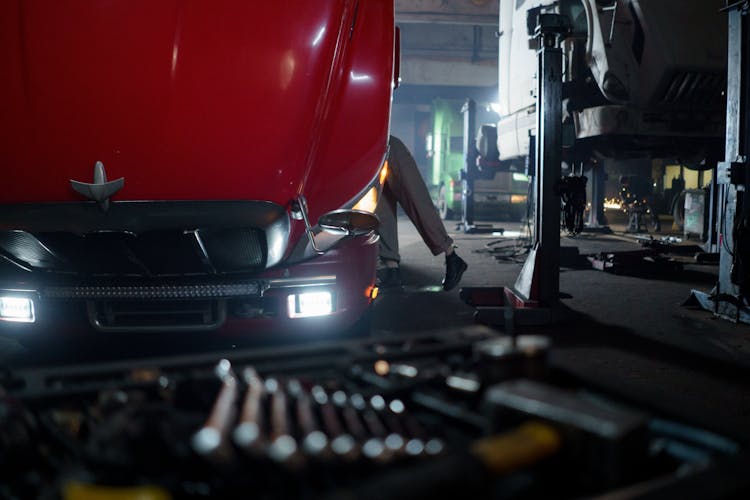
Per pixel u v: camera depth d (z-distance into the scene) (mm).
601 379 1219
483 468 785
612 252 8117
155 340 3828
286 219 3100
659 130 7711
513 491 896
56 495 829
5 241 3133
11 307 3281
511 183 17734
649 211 14281
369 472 888
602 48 7527
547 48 4945
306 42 3055
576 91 8031
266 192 3029
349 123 3242
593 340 4512
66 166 2887
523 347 1114
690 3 7543
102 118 2871
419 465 840
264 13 3018
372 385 1188
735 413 3051
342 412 1027
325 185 3223
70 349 3861
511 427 926
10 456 930
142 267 3133
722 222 5496
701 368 3834
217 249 3115
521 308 4984
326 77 3133
